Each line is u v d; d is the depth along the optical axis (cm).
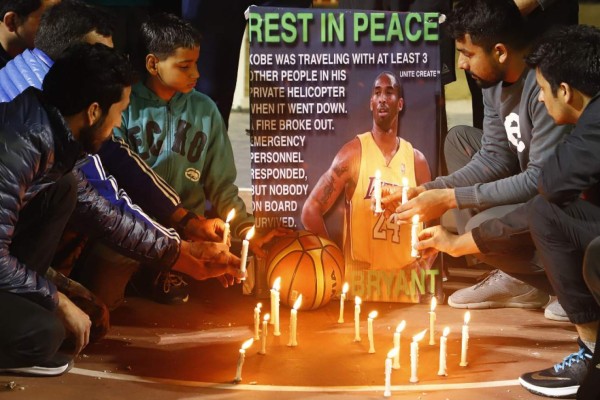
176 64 580
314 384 448
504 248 508
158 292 577
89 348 493
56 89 416
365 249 578
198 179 605
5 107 418
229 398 429
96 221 487
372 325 521
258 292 584
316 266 552
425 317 555
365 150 571
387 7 660
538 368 471
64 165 426
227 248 515
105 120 426
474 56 535
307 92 570
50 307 433
